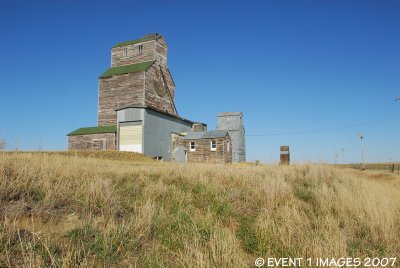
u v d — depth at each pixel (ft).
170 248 18.31
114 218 21.04
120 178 32.53
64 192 22.65
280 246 19.93
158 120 127.13
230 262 16.20
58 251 16.01
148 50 146.41
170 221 21.66
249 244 20.61
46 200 20.70
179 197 27.61
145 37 154.10
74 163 35.78
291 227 21.84
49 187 22.75
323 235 21.17
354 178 55.62
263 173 45.50
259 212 26.61
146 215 21.27
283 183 34.91
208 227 21.08
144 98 132.77
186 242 18.16
